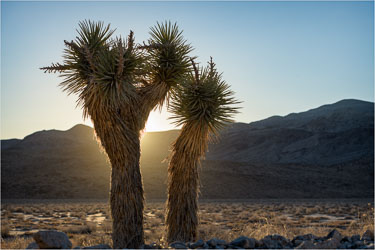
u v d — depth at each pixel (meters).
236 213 39.84
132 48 10.37
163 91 10.70
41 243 7.12
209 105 10.38
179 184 10.36
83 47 10.16
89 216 36.78
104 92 9.62
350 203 62.59
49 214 38.50
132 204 9.88
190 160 10.34
